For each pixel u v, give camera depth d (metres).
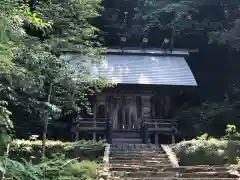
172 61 18.69
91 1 10.70
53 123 15.70
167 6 19.98
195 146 10.19
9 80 7.31
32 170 5.15
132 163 9.64
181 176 7.71
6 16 4.55
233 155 9.69
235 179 7.07
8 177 4.40
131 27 22.55
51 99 10.03
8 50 4.46
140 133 16.53
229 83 21.02
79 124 15.55
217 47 20.95
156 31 21.53
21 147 9.95
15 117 14.12
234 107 17.58
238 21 17.19
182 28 20.55
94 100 17.56
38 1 9.87
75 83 9.82
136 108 17.69
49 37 9.69
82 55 10.93
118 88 17.16
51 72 9.23
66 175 7.22
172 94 17.98
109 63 17.97
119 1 22.94
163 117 17.94
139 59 18.70
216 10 21.08
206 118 16.94
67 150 10.43
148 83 16.64
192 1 20.00
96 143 11.08
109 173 7.94
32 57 7.86
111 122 15.49
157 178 7.36
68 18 10.20
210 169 8.05
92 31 10.80
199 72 21.62
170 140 17.03
